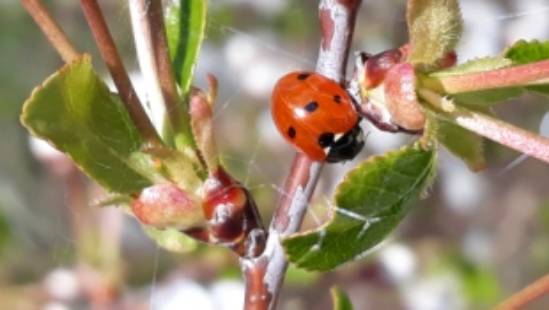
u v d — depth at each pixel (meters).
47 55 0.30
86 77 0.11
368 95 0.11
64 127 0.11
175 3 0.12
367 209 0.11
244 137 0.25
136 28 0.12
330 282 0.22
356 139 0.12
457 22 0.11
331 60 0.12
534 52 0.11
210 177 0.11
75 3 0.28
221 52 0.25
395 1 0.26
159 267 0.22
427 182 0.11
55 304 0.20
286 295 0.22
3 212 0.26
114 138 0.11
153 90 0.12
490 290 0.25
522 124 0.25
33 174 0.27
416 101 0.11
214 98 0.12
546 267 0.26
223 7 0.25
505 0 0.23
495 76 0.11
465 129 0.11
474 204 0.25
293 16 0.26
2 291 0.20
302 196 0.12
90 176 0.11
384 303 0.22
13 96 0.30
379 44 0.25
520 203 0.26
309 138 0.12
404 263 0.22
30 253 0.26
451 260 0.24
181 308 0.20
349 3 0.12
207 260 0.21
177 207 0.11
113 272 0.20
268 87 0.25
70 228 0.27
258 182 0.25
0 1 0.30
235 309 0.20
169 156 0.11
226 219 0.11
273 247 0.11
